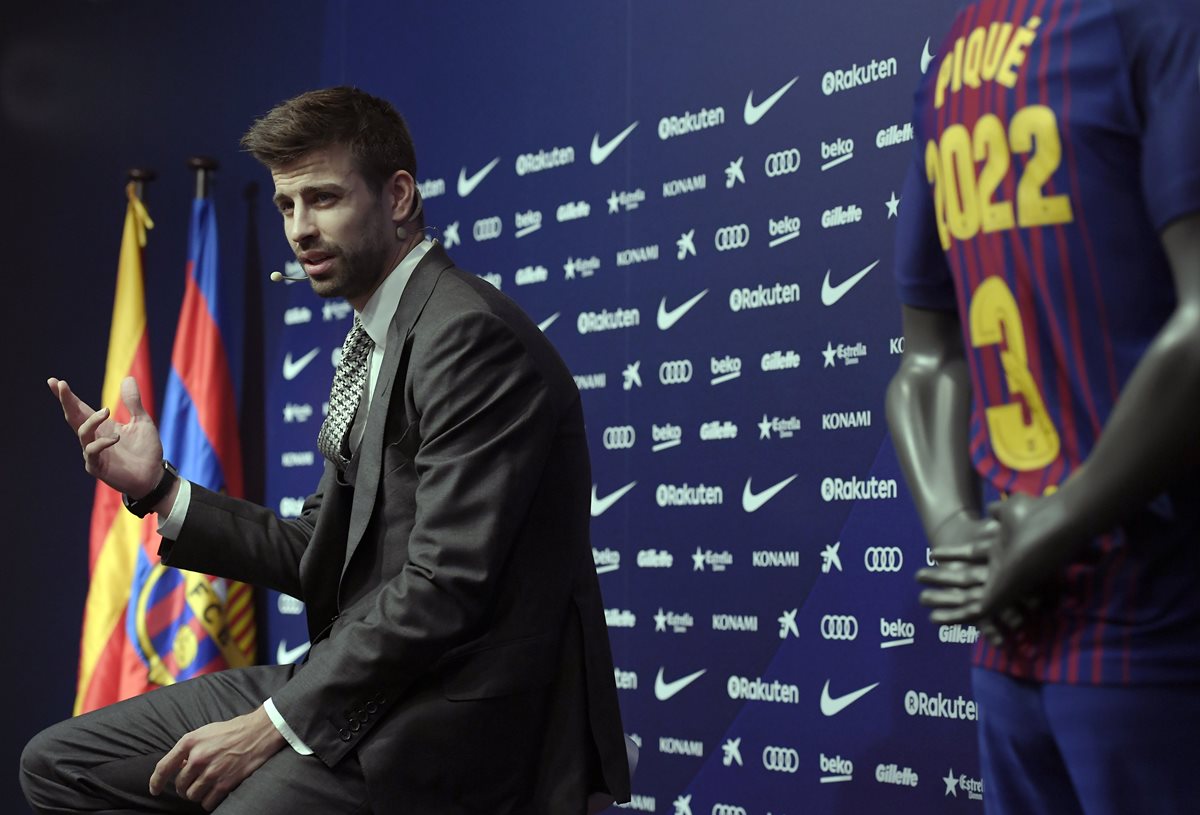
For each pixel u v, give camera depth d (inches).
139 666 133.1
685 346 109.3
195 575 133.2
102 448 75.0
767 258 104.3
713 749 103.9
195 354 141.0
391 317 74.3
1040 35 41.8
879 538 95.2
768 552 101.9
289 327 142.0
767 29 105.8
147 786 74.7
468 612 64.1
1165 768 39.3
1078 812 43.8
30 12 170.7
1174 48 38.4
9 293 169.2
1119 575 40.4
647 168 113.7
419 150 134.1
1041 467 42.9
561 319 119.4
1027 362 43.0
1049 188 41.3
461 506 64.8
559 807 67.6
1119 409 38.1
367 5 140.2
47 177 167.5
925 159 47.9
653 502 110.1
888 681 93.6
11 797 161.6
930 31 95.3
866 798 94.0
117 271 158.4
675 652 107.2
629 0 116.5
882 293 96.7
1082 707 40.6
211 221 144.6
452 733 65.3
